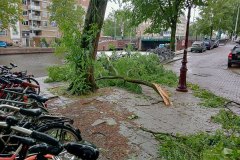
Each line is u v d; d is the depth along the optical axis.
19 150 2.42
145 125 5.29
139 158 3.88
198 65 17.77
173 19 19.66
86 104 6.53
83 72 7.48
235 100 8.00
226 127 5.28
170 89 9.03
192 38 46.53
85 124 5.14
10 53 30.95
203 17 42.34
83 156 2.15
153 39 46.06
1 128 2.70
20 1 28.94
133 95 7.73
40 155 2.16
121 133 4.79
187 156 3.92
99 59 10.10
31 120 3.37
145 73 10.84
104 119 5.46
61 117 3.62
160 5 19.14
